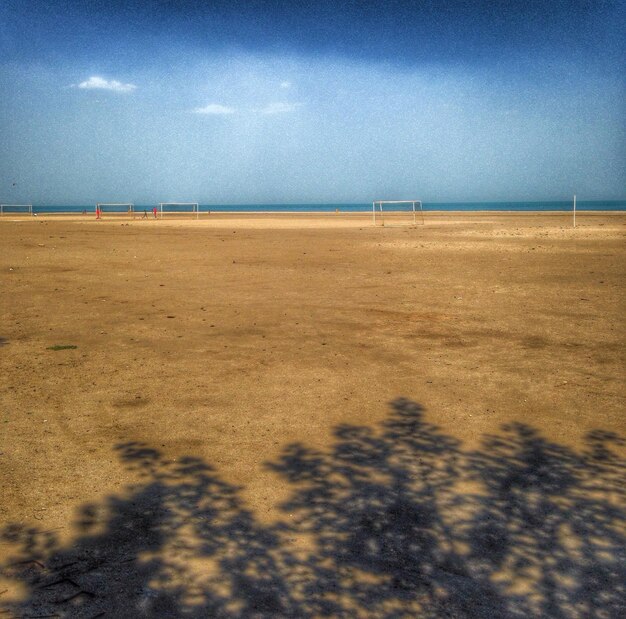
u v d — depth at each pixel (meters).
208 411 7.51
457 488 5.62
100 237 33.25
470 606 4.06
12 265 20.84
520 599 4.14
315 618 3.93
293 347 10.54
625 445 6.56
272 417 7.33
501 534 4.89
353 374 9.03
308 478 5.81
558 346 10.63
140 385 8.49
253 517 5.12
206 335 11.37
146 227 44.72
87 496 5.44
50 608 3.97
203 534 4.86
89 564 4.45
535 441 6.66
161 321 12.53
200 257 23.75
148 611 3.96
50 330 11.73
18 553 4.57
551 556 4.61
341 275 19.00
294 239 32.81
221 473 5.89
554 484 5.70
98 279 18.09
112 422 7.15
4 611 3.93
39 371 9.13
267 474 5.88
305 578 4.33
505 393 8.21
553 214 80.62
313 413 7.46
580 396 8.08
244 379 8.78
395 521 5.08
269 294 15.68
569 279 18.06
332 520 5.09
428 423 7.16
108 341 10.93
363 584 4.27
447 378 8.86
